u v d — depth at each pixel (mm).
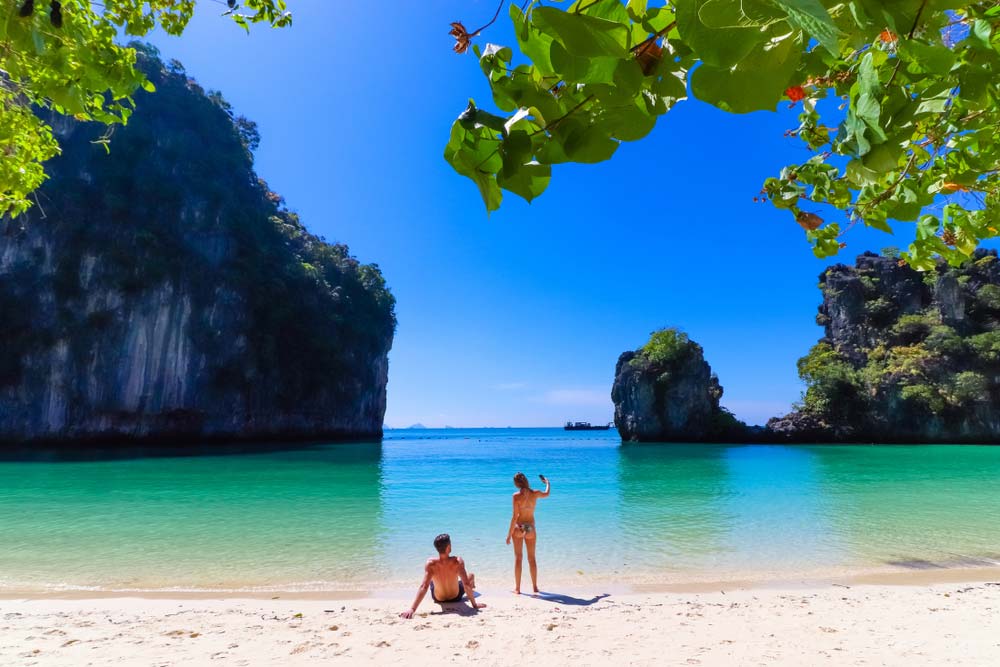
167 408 61625
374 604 7035
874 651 5156
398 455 47844
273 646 5398
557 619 6227
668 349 70688
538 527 12250
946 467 29875
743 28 529
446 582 6848
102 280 57781
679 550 10016
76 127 62719
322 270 86688
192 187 69250
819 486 20531
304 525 12758
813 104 1686
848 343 71750
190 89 77250
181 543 10797
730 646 5340
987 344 60750
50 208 57719
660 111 806
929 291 70125
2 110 3518
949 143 1893
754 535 11281
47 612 6617
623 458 41875
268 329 71438
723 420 67562
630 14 774
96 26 2844
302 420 76062
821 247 2467
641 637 5617
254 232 75312
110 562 9391
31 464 35438
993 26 1145
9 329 54531
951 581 8047
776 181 2357
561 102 876
